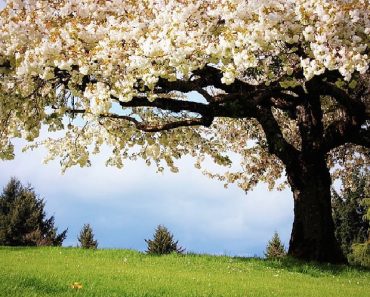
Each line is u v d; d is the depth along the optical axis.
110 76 11.34
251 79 18.86
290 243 16.94
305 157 16.64
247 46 10.62
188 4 10.63
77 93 12.84
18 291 7.71
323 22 10.39
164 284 9.62
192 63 10.88
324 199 16.61
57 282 8.84
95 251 16.84
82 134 16.25
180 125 15.12
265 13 10.28
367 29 10.82
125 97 11.12
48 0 12.16
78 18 11.62
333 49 10.13
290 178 16.95
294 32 10.86
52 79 13.17
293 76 12.98
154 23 11.25
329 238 16.45
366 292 10.66
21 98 13.17
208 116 14.89
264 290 9.88
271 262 15.41
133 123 16.22
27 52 10.99
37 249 17.41
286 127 21.39
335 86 13.77
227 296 8.80
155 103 14.26
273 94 15.31
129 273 11.09
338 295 9.91
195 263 14.80
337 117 17.52
